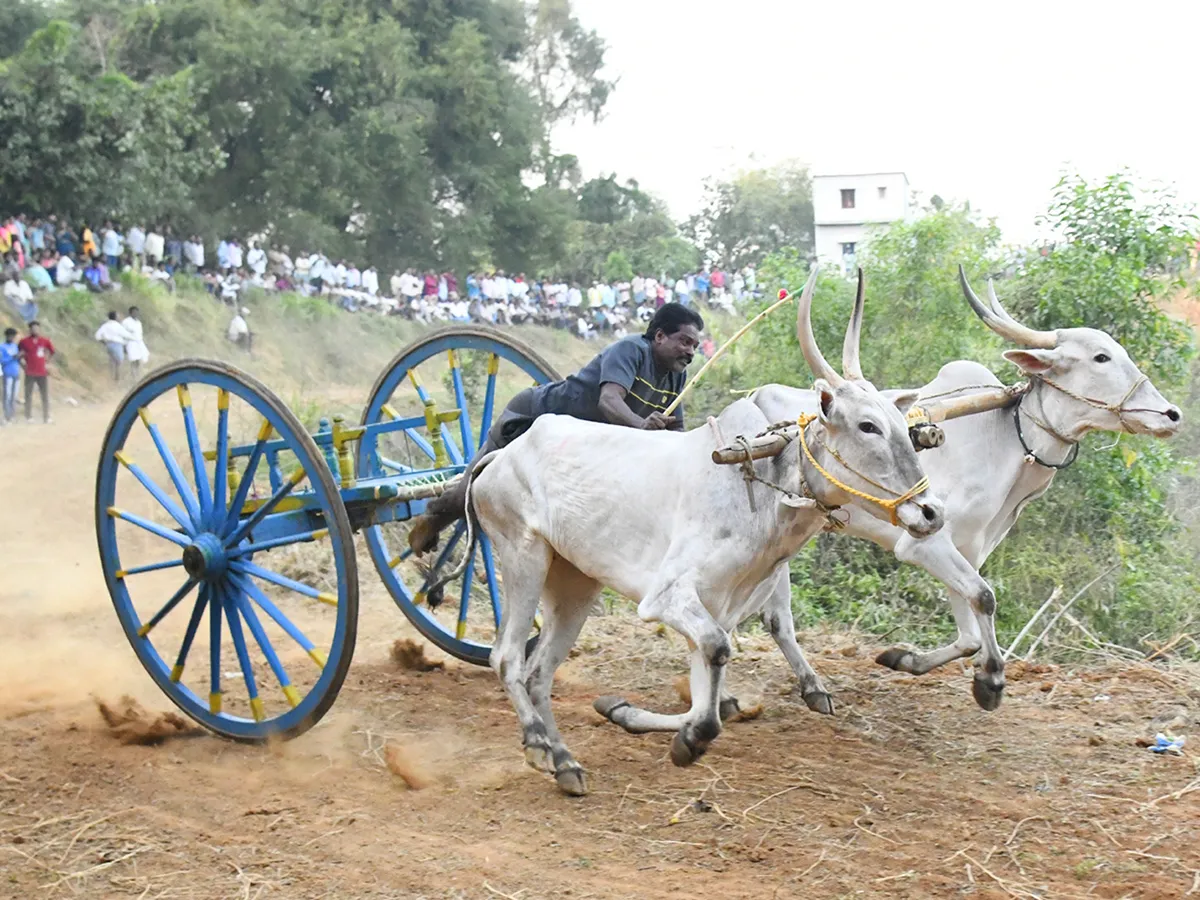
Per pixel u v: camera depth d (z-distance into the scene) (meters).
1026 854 4.71
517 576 5.82
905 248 10.52
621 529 5.41
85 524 12.89
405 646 7.53
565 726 6.38
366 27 30.20
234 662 7.76
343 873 4.63
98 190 23.78
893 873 4.57
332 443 6.78
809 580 9.12
